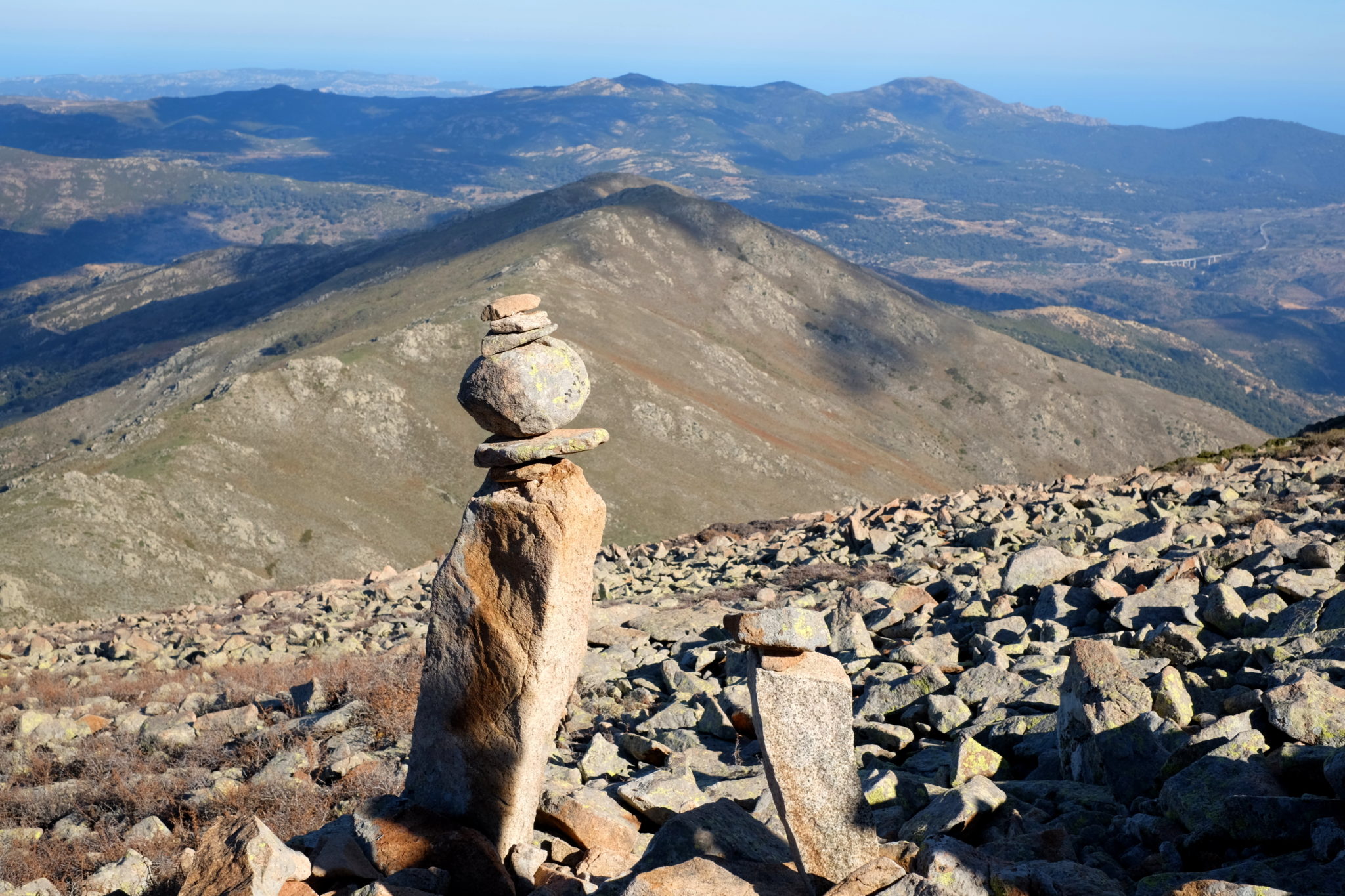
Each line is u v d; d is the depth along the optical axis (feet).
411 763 21.44
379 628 62.64
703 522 524.93
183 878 24.36
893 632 40.06
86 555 333.83
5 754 39.45
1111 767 22.18
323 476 471.21
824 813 16.88
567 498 19.65
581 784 27.86
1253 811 17.74
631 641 47.14
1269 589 33.65
